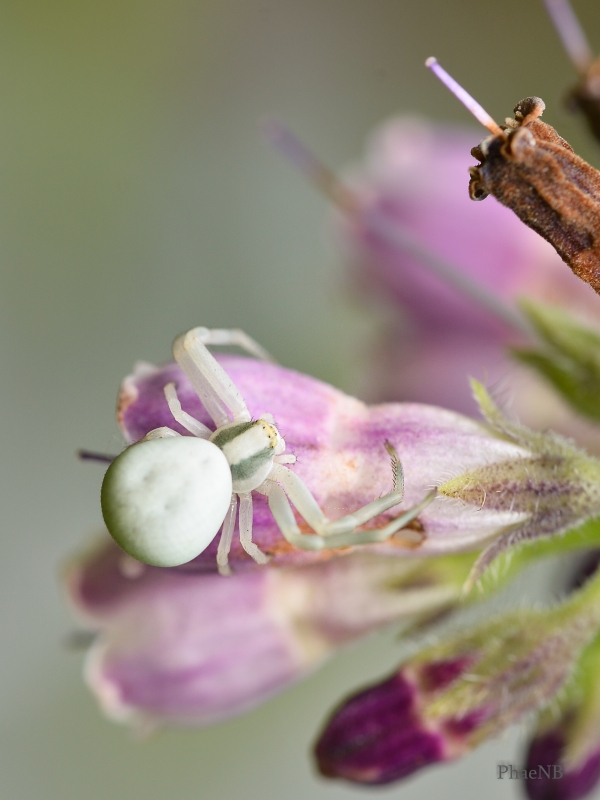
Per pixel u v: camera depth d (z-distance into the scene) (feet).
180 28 0.73
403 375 0.47
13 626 0.65
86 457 0.36
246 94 0.75
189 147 0.73
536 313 0.39
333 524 0.34
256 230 0.72
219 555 0.34
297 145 0.47
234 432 0.34
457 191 0.47
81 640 0.41
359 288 0.48
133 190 0.72
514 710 0.36
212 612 0.39
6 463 0.68
